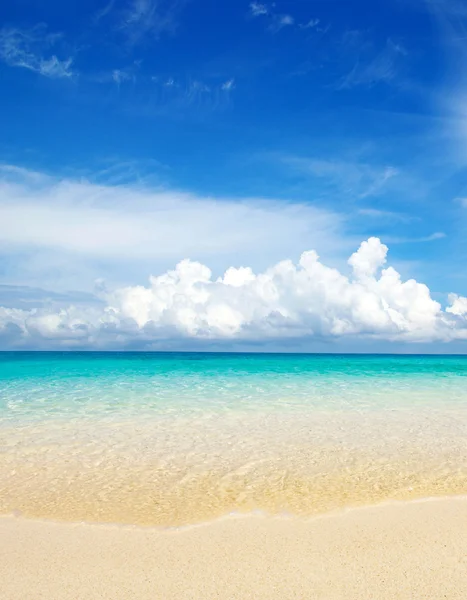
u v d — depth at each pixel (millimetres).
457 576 5508
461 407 17766
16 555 6137
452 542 6453
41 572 5660
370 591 5176
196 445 11969
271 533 6828
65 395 20078
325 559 5957
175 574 5590
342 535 6730
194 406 17547
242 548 6312
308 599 5020
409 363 52438
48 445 11883
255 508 7906
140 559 5996
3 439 12461
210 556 6066
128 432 13328
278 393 21328
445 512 7645
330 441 12461
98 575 5578
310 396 20438
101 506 7988
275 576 5523
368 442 12359
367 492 8695
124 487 8945
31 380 26172
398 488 8930
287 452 11398
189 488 8906
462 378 29469
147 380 26688
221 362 49750
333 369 38312
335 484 9156
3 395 20000
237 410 16828
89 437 12719
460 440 12609
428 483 9234
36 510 7816
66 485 9047
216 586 5305
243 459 10797
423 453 11375
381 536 6680
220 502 8180
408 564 5805
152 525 7180
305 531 6891
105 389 22188
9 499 8312
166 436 12898
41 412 16156
